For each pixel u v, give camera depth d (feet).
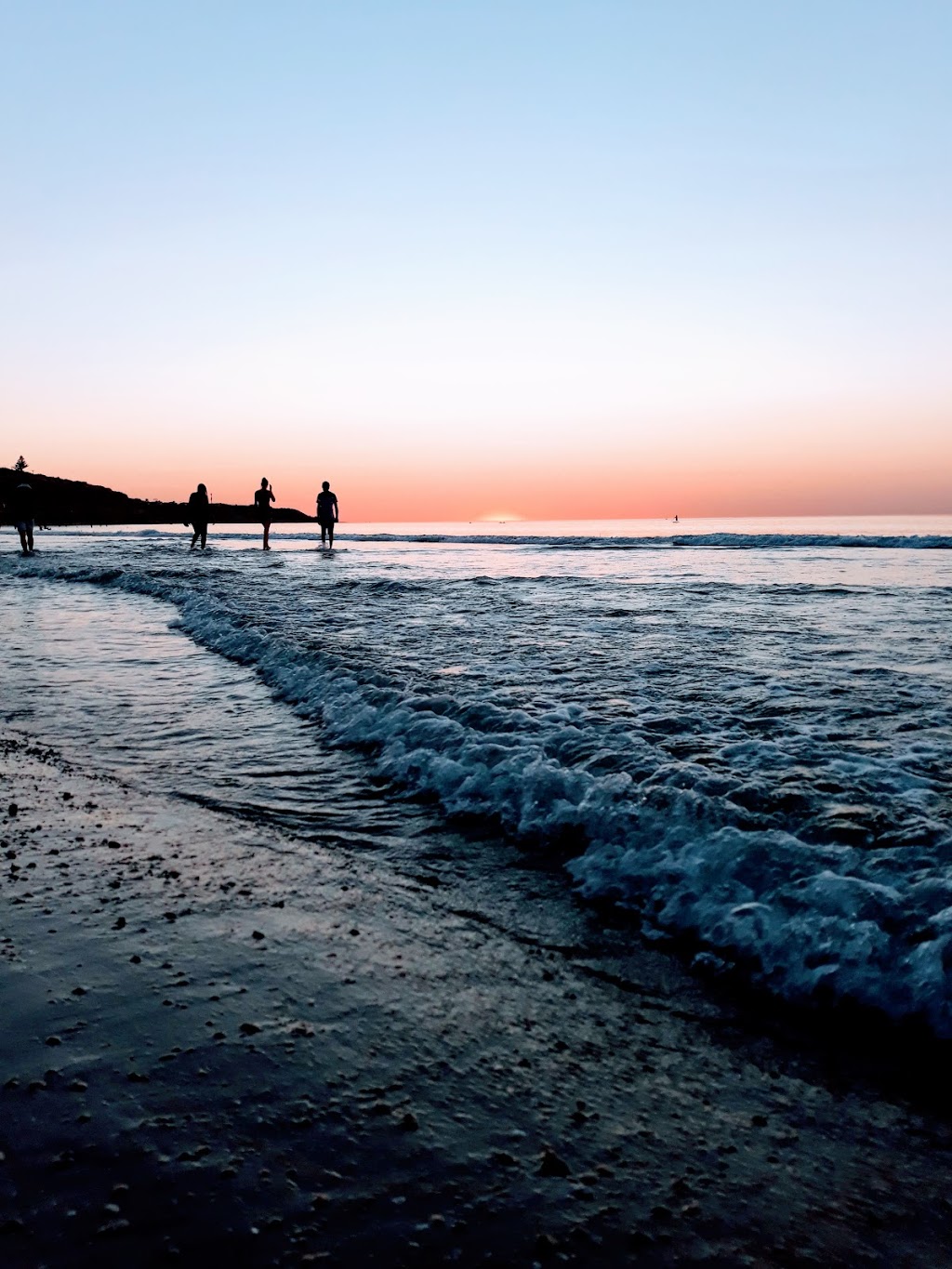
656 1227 5.54
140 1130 6.12
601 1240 5.40
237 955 8.98
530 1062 7.39
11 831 12.51
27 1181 5.59
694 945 9.70
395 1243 5.28
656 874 10.91
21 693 22.56
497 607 39.52
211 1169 5.78
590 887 11.03
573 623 33.78
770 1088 7.22
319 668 23.39
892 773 14.14
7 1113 6.24
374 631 31.09
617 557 81.61
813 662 24.81
